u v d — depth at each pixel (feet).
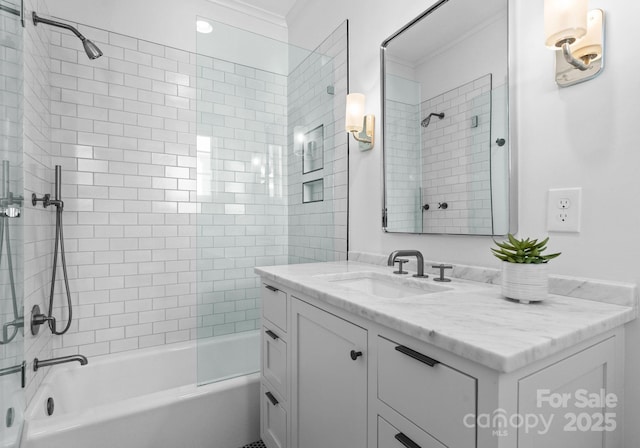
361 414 3.10
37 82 5.66
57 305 6.68
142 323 7.44
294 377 4.29
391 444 2.73
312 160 7.40
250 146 7.53
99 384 6.57
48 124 6.43
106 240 7.12
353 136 6.14
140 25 7.46
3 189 3.66
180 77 7.86
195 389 5.39
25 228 4.99
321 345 3.74
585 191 3.16
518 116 3.71
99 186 7.05
